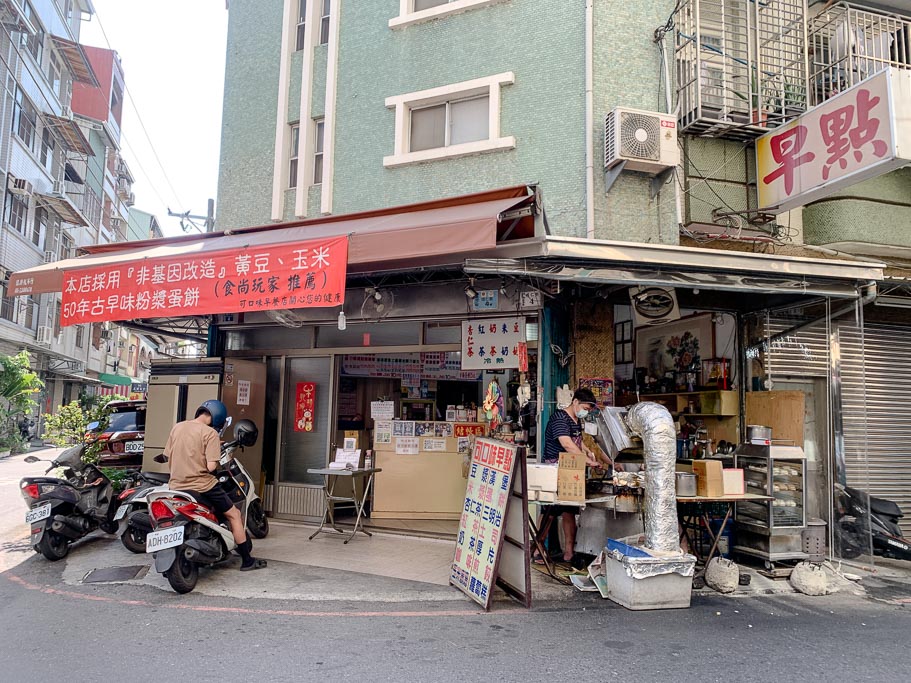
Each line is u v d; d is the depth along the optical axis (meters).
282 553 7.02
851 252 8.62
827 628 4.93
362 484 8.95
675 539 5.48
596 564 5.89
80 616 4.94
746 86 8.39
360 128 9.34
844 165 6.91
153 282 7.16
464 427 8.87
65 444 8.59
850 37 8.44
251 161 10.12
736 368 8.13
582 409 6.52
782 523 6.55
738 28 8.68
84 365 32.19
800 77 8.48
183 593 5.55
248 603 5.31
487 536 5.46
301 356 9.11
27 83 21.75
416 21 9.12
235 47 10.63
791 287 6.55
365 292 8.27
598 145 7.91
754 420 7.78
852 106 6.83
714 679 3.87
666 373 9.35
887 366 8.88
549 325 7.42
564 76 8.17
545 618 5.02
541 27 8.39
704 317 8.70
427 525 8.39
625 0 8.25
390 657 4.14
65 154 26.33
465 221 5.84
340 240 6.26
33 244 23.59
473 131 8.74
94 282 7.52
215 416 6.56
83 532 7.04
